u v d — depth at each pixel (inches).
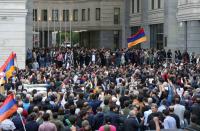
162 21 2559.1
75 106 768.3
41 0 3472.0
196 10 2148.1
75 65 2178.9
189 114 826.8
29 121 713.6
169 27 2372.0
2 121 684.1
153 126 739.4
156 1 2657.5
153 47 2719.0
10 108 677.9
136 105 805.9
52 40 3523.6
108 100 816.3
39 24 3484.3
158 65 1947.6
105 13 3275.1
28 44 2126.0
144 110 812.6
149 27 2785.4
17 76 1309.1
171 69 1492.4
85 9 3388.3
